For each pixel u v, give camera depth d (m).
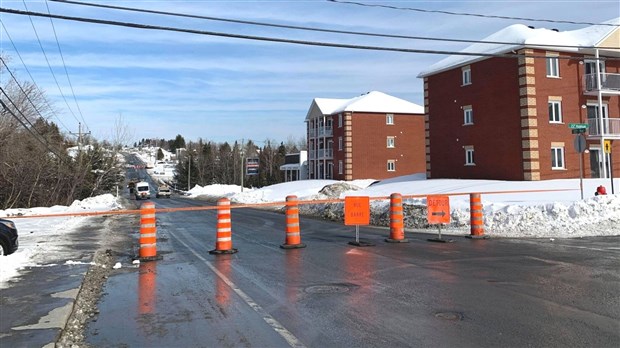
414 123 57.97
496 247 12.69
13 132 38.72
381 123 56.50
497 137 30.12
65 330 6.04
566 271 9.19
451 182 30.44
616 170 30.77
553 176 28.55
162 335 5.85
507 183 27.20
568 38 30.27
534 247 12.52
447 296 7.42
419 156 57.97
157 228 20.44
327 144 61.03
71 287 8.30
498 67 30.11
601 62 31.27
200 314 6.75
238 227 20.23
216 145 131.25
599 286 7.89
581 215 16.69
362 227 19.78
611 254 11.15
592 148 30.12
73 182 48.06
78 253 12.51
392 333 5.70
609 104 31.41
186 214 30.45
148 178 140.38
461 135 32.97
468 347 5.15
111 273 10.09
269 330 5.93
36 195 41.66
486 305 6.86
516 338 5.41
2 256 11.19
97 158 60.91
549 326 5.82
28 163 39.59
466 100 32.56
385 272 9.48
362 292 7.82
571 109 29.64
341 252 12.33
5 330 5.88
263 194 49.03
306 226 20.34
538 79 28.55
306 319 6.36
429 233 16.61
